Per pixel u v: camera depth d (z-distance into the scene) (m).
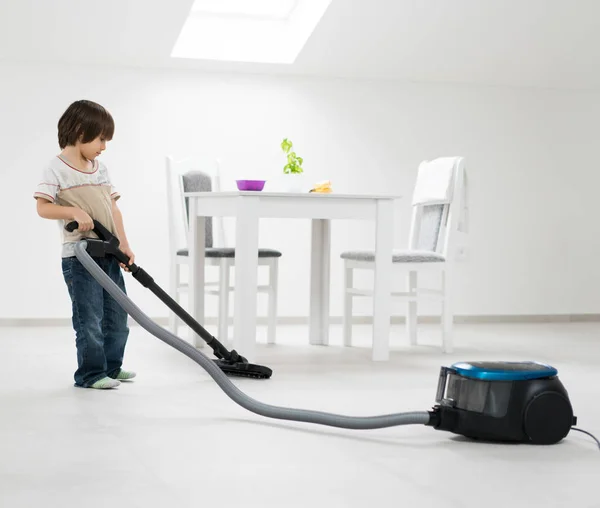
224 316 4.11
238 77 5.34
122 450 2.09
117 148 5.17
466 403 2.18
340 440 2.21
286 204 3.54
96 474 1.87
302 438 2.23
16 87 5.02
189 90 5.27
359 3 4.84
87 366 2.94
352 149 5.50
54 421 2.40
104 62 5.11
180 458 2.02
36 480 1.83
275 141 5.40
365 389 3.01
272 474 1.89
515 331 5.19
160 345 4.12
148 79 5.20
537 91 5.77
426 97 5.60
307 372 3.37
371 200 3.71
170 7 4.69
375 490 1.78
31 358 3.66
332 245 5.48
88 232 2.90
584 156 5.87
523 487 1.81
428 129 5.61
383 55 5.31
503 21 5.12
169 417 2.47
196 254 4.08
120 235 3.05
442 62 5.43
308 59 5.29
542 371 2.20
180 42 5.16
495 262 5.76
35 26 4.77
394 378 3.26
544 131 5.80
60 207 2.82
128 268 2.90
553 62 5.53
